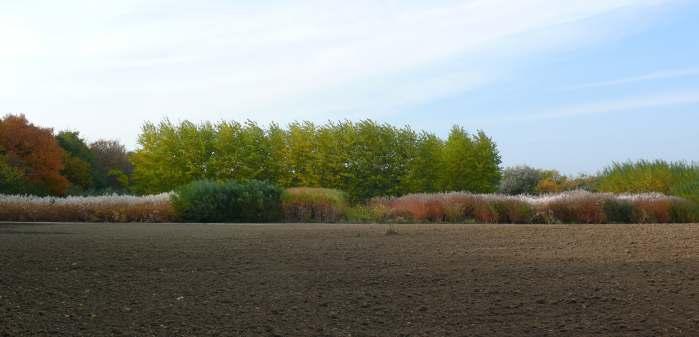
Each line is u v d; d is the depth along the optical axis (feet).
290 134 95.40
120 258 24.68
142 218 62.95
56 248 27.71
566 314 16.19
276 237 33.86
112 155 165.37
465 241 31.09
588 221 59.11
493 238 32.35
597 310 16.55
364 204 82.64
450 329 14.88
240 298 17.79
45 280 19.80
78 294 17.95
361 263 23.73
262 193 63.57
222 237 33.88
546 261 24.07
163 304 16.97
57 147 103.91
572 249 27.43
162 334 14.20
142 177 94.63
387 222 61.16
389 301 17.53
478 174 96.37
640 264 23.15
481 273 21.52
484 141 97.60
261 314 16.10
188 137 93.61
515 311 16.47
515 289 18.94
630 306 16.93
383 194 92.32
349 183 92.63
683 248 27.17
